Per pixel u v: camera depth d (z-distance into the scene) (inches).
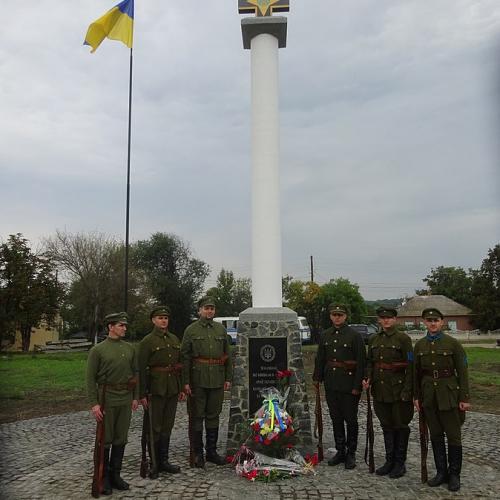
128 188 467.5
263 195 293.3
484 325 1847.9
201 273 1987.0
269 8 306.5
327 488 224.2
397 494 217.2
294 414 273.7
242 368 281.1
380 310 255.1
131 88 475.8
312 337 1614.2
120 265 1411.2
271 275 289.9
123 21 471.8
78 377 661.3
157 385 250.4
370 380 252.7
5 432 350.6
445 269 2461.9
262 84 300.4
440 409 228.7
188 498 214.7
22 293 1240.2
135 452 289.7
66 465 267.3
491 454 282.2
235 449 271.0
